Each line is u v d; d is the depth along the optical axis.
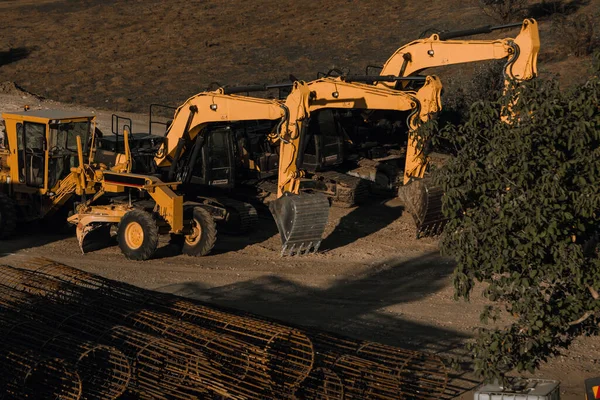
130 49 142.12
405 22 146.38
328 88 46.50
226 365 24.36
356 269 42.19
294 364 24.41
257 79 119.38
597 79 19.62
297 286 39.41
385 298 37.44
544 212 19.09
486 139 20.50
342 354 25.66
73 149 47.66
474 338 31.84
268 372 23.86
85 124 47.72
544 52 109.19
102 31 157.88
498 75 73.31
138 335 25.34
